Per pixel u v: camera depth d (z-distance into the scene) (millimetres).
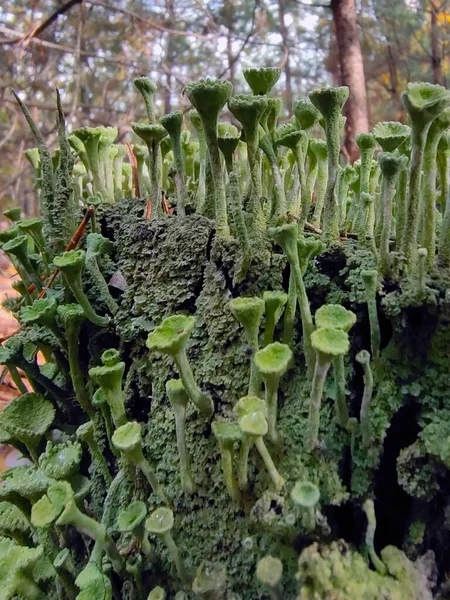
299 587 48
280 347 46
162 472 60
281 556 50
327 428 52
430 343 51
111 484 63
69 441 66
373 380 52
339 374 49
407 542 50
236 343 60
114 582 59
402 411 52
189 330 47
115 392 57
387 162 49
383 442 52
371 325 51
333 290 58
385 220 51
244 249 59
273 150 67
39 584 60
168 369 65
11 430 66
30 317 63
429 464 48
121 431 52
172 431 61
